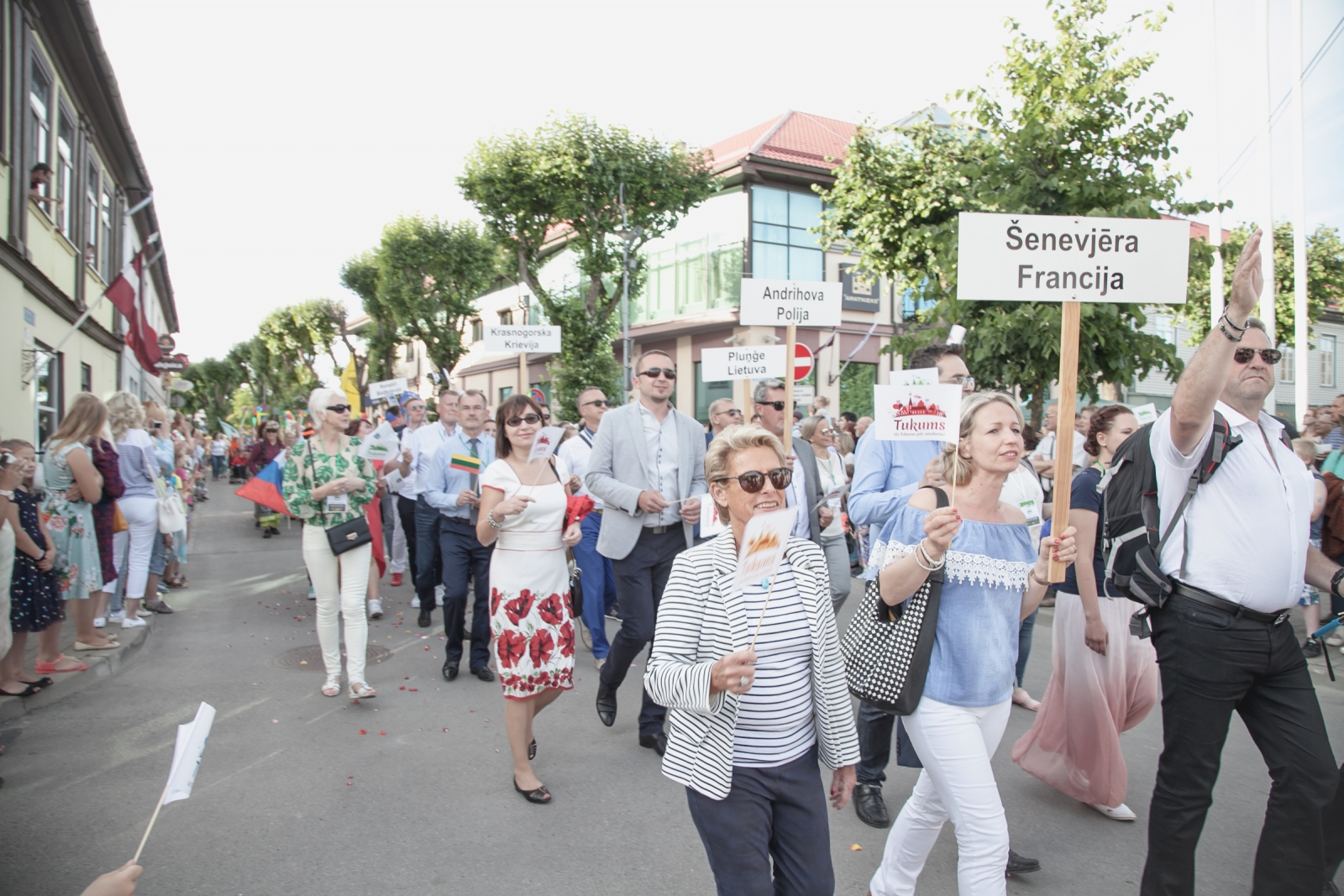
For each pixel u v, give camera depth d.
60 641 6.96
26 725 5.18
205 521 18.39
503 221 22.08
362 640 5.65
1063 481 2.78
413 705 5.61
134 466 7.69
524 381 8.22
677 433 5.04
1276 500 2.79
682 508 4.75
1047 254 3.19
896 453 4.26
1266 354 2.87
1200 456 2.86
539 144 20.97
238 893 3.28
